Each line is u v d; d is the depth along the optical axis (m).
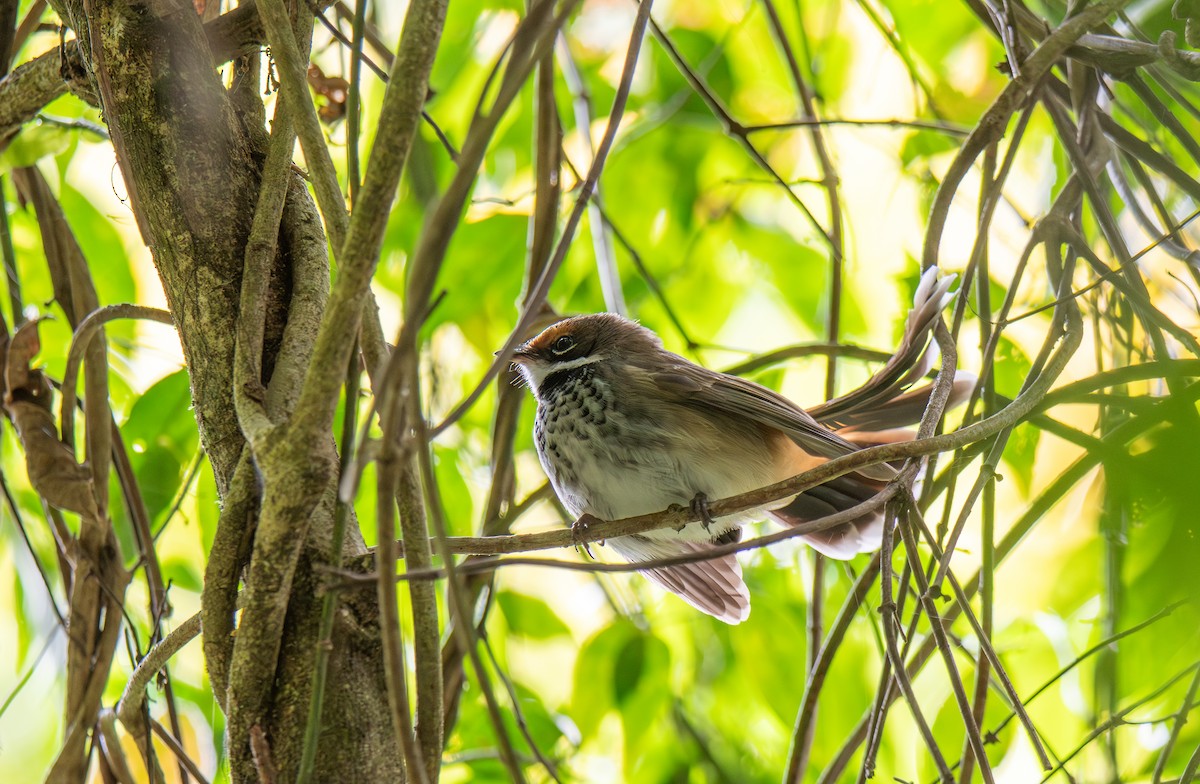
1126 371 6.30
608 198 11.88
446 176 10.76
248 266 5.05
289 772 4.53
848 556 8.68
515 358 9.13
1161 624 7.18
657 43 11.81
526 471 11.42
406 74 4.24
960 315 6.52
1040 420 6.79
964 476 9.85
